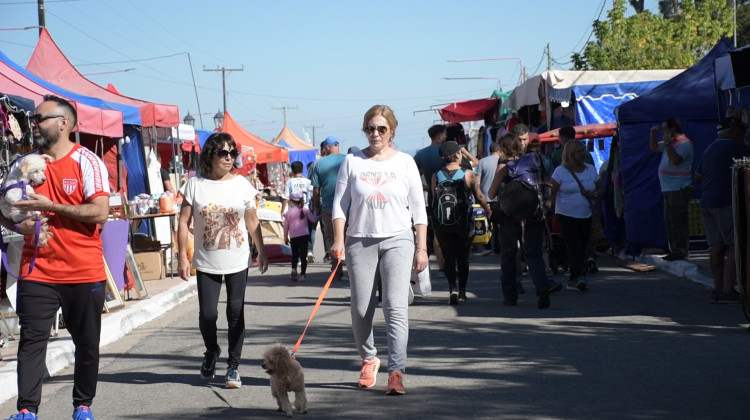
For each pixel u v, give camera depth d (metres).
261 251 7.23
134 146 18.11
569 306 10.59
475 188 10.87
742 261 8.48
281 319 10.55
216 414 6.20
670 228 13.73
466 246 11.05
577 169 11.66
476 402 6.24
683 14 39.03
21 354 5.55
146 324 10.80
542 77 20.77
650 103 14.96
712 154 10.04
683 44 37.81
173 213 14.62
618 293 11.50
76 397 5.79
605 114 19.86
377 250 6.58
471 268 15.36
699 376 6.81
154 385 7.22
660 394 6.31
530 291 12.09
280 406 6.05
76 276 5.61
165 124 18.41
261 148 35.59
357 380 7.08
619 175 15.55
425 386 6.77
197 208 6.97
